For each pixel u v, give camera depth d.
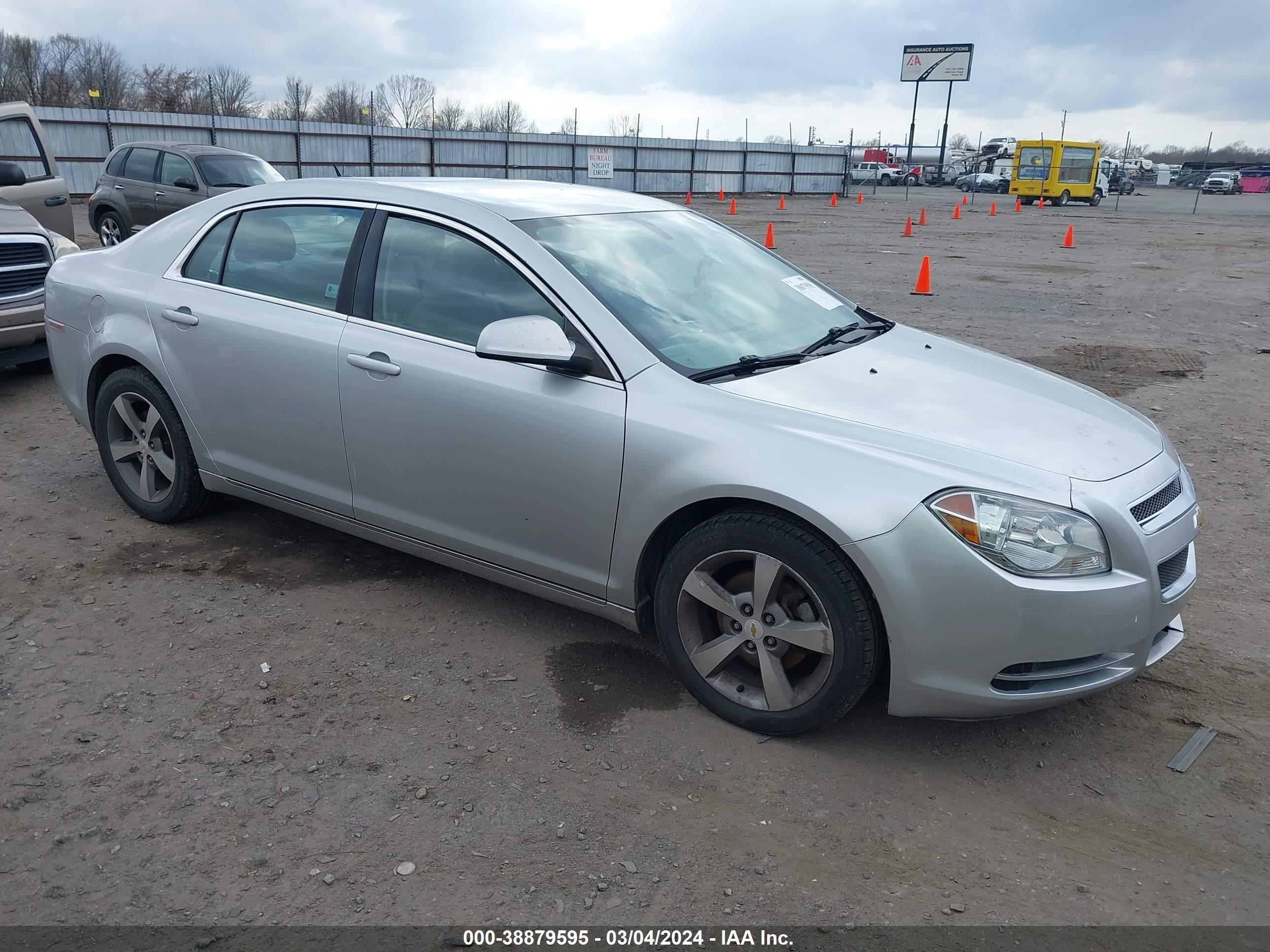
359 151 35.78
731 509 3.09
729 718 3.20
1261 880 2.58
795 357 3.43
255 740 3.06
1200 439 6.62
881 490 2.80
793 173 48.16
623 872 2.54
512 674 3.49
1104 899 2.50
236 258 4.19
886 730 3.23
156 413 4.45
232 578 4.16
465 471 3.52
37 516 4.75
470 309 3.53
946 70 72.75
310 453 3.95
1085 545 2.79
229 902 2.41
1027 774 3.02
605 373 3.24
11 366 7.12
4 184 8.48
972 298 13.38
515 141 39.59
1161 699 3.45
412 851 2.60
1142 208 45.28
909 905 2.46
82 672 3.40
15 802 2.73
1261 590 4.33
